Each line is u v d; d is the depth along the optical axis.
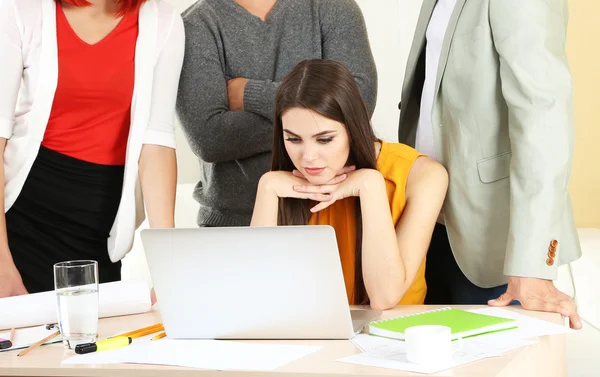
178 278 1.47
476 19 1.81
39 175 2.13
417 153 1.89
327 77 1.74
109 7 2.12
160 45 2.16
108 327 1.63
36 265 2.16
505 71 1.74
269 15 2.48
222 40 2.48
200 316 1.48
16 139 2.10
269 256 1.41
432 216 1.82
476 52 1.80
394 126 3.24
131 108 2.14
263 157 2.48
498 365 1.19
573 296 2.54
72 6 2.10
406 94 2.07
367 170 1.75
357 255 1.84
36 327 1.65
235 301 1.45
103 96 2.12
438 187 1.83
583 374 2.44
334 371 1.20
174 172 2.20
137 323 1.66
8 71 2.03
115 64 2.11
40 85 2.07
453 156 1.89
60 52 2.08
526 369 1.28
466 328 1.38
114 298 1.71
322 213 1.90
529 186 1.67
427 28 1.99
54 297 1.68
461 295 2.00
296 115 1.73
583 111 2.99
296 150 1.77
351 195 1.76
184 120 2.49
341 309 1.41
